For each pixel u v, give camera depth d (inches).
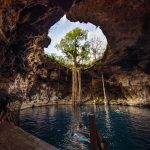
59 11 970.1
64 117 1189.7
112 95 1899.6
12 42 676.1
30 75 1592.0
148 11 906.1
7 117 565.3
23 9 663.1
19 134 358.3
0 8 441.1
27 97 1774.1
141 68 1558.8
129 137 676.7
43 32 1040.2
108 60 1691.7
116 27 1202.0
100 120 1046.4
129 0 884.6
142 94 1640.0
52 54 1898.4
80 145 620.7
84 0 977.5
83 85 1961.1
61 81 1993.1
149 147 558.9
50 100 1991.9
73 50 1878.7
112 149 561.3
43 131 825.5
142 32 1123.3
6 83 623.8
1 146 294.8
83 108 1587.1
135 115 1159.0
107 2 957.2
